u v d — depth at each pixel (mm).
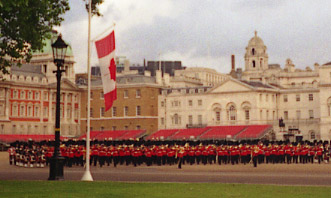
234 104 163875
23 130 167000
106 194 35031
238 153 91250
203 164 91312
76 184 42531
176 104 175875
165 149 90062
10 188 39031
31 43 52688
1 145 153750
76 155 87438
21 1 44375
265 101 163875
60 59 49062
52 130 176125
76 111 186250
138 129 177000
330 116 152125
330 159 100312
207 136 157500
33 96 171125
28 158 86438
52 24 54562
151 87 178500
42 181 45844
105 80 51812
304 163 91938
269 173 64625
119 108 181750
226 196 34125
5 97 161250
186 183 44125
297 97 166750
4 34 50688
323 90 153250
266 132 151625
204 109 170125
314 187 40250
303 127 158250
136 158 87375
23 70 172000
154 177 55938
